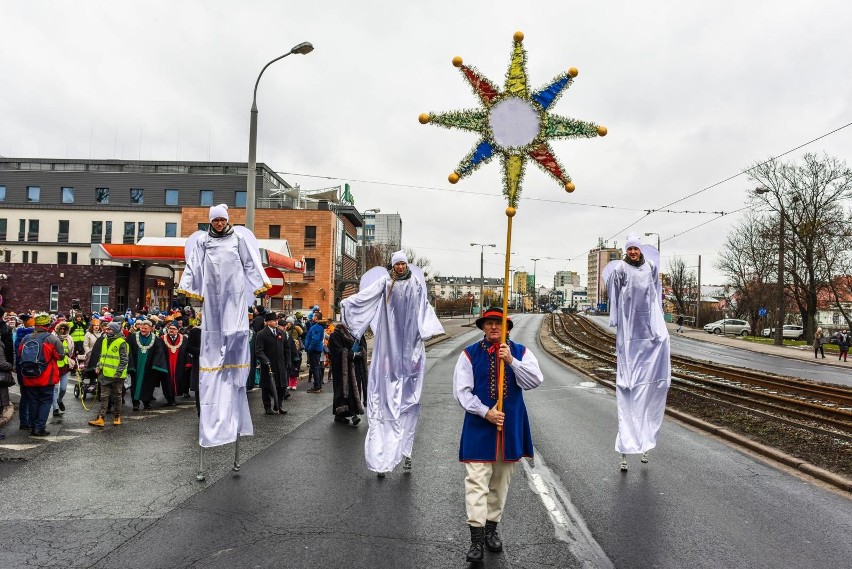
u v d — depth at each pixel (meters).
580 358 27.12
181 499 6.01
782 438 9.60
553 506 6.00
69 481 6.63
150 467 7.27
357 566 4.48
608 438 9.48
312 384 16.33
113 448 8.26
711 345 43.81
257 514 5.60
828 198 45.56
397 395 7.12
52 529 5.16
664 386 7.71
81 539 4.94
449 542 5.00
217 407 6.87
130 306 32.53
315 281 54.56
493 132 5.81
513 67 5.88
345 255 63.62
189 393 13.84
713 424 10.84
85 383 13.64
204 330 6.94
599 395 14.91
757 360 31.31
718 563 4.66
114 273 34.00
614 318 7.81
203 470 6.90
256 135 16.09
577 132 5.79
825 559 4.77
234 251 7.10
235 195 63.31
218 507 5.78
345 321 7.25
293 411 11.71
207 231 7.14
